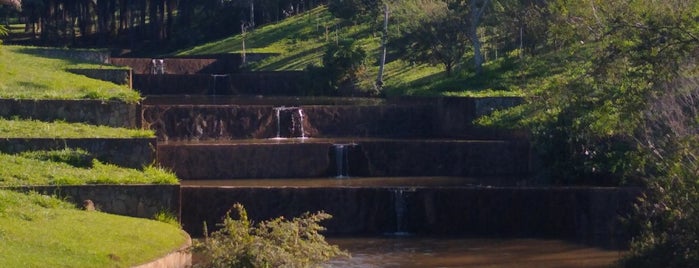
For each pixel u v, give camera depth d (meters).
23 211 19.42
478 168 32.44
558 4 22.67
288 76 53.19
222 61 59.94
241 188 25.75
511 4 45.03
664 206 20.81
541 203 26.16
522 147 32.50
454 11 48.09
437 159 32.56
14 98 28.47
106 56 51.41
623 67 21.48
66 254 17.02
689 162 21.22
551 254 23.36
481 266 21.83
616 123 22.41
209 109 36.75
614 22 20.80
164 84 52.16
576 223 25.92
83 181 22.78
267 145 31.81
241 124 37.12
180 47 75.50
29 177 22.81
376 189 26.45
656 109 23.27
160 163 30.86
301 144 32.12
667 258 19.47
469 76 44.84
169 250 19.45
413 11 49.38
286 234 15.84
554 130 30.44
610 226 25.77
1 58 43.19
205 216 25.50
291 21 70.50
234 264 15.45
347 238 25.48
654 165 23.83
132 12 79.19
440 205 26.45
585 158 29.41
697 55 20.44
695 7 20.17
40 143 24.88
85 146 25.30
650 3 20.84
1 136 25.03
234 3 75.81
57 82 38.22
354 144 32.50
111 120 29.14
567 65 38.12
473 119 37.19
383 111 38.75
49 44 77.25
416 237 25.81
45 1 77.62
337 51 52.03
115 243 18.61
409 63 52.59
